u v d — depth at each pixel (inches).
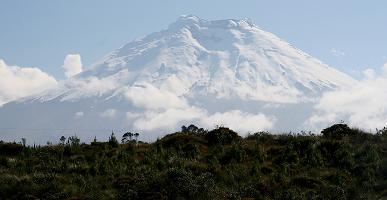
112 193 2506.2
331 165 2938.0
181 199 2432.3
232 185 2662.4
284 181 2677.2
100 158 2979.8
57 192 2487.7
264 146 3270.2
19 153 3107.8
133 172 2758.4
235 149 3026.6
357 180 2731.3
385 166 2815.0
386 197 2527.1
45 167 2827.3
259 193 2554.1
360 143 3235.7
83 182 2608.3
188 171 2719.0
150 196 2447.1
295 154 2992.1
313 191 2566.4
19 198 2429.9
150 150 3117.6
